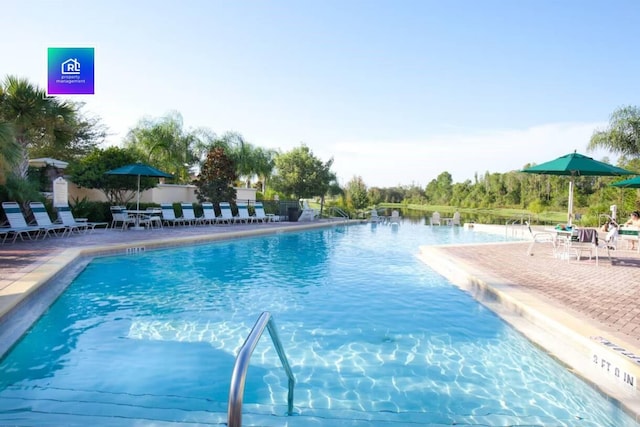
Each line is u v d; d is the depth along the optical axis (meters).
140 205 16.66
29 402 3.05
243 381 1.79
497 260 8.98
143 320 5.10
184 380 3.53
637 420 2.86
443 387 3.47
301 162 26.91
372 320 5.24
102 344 4.30
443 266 8.86
